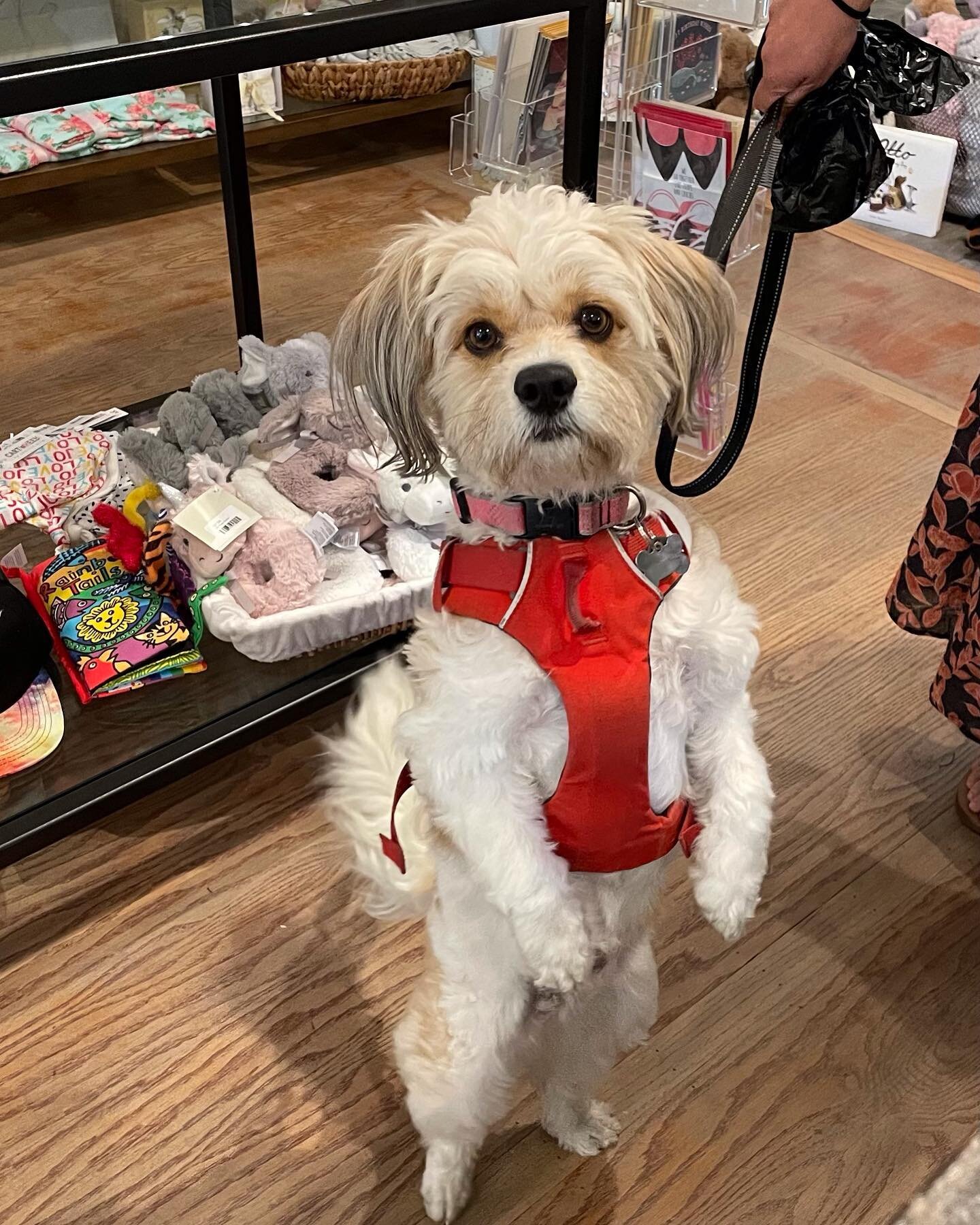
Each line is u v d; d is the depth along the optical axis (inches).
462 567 26.1
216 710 43.0
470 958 28.1
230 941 40.1
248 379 51.8
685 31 61.1
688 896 41.8
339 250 80.0
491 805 25.5
